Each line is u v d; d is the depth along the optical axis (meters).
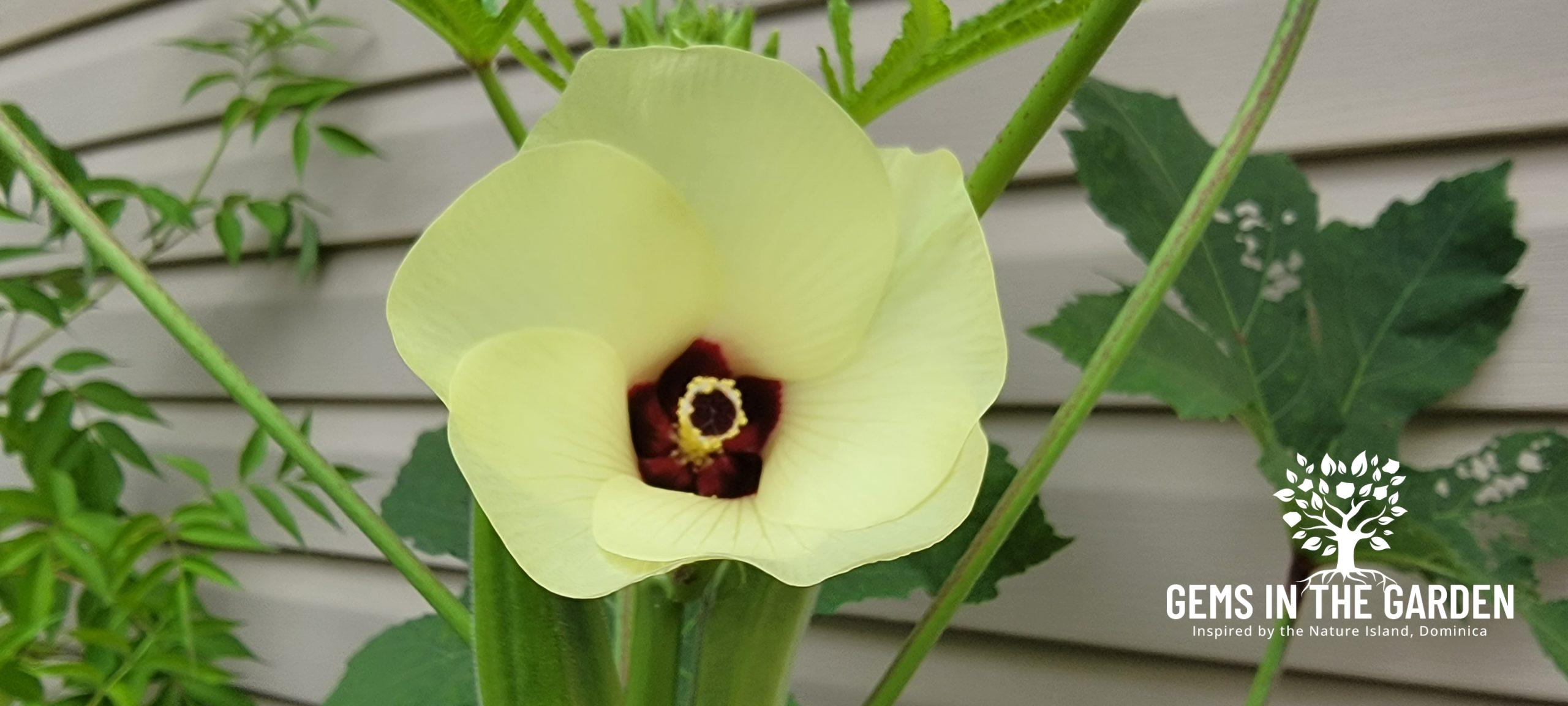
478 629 0.44
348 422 0.90
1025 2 0.47
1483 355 0.61
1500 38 0.63
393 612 0.90
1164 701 0.70
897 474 0.37
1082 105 0.60
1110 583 0.70
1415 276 0.62
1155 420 0.69
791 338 0.42
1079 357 0.58
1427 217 0.61
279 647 0.96
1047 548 0.60
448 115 0.84
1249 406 0.61
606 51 0.35
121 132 0.97
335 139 0.83
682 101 0.36
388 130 0.86
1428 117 0.64
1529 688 0.64
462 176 0.84
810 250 0.39
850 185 0.37
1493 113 0.63
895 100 0.50
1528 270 0.63
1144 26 0.68
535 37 0.80
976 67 0.71
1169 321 0.59
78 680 0.81
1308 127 0.66
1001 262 0.71
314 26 0.85
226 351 0.94
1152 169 0.61
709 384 0.44
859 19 0.72
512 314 0.37
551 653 0.44
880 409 0.39
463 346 0.36
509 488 0.35
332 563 0.93
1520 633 0.64
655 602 0.46
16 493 0.72
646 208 0.37
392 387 0.87
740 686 0.46
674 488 0.45
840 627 0.77
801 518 0.37
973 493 0.35
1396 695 0.67
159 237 0.95
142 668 0.76
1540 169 0.63
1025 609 0.72
